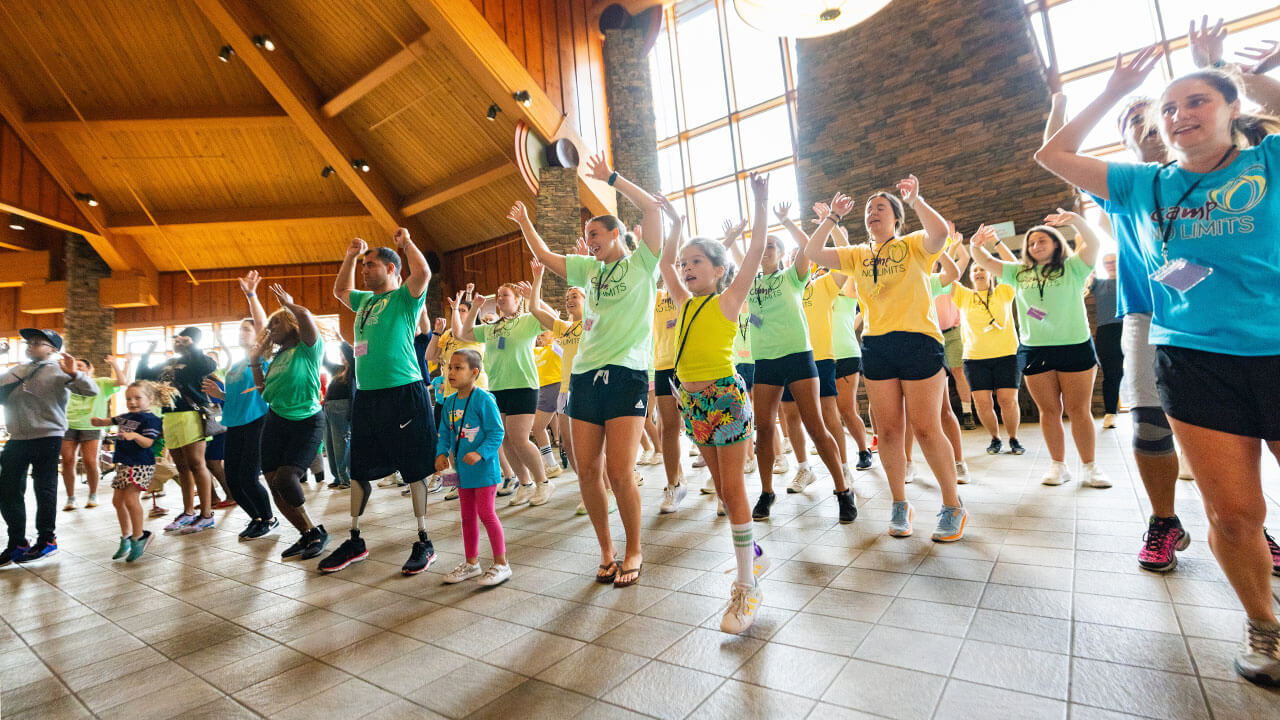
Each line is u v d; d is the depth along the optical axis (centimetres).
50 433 387
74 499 643
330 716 158
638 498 248
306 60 1113
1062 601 190
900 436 271
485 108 1084
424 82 1084
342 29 1036
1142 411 211
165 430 437
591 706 152
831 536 281
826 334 394
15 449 376
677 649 180
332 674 183
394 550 330
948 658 160
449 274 1479
